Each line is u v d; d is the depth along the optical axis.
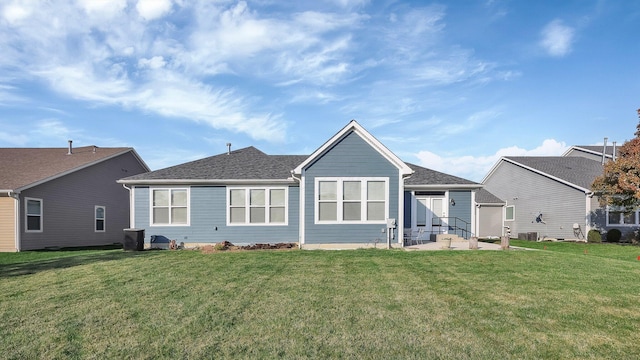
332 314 6.01
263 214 17.14
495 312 6.10
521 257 11.82
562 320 5.71
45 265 11.20
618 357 4.41
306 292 7.42
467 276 8.91
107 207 23.89
